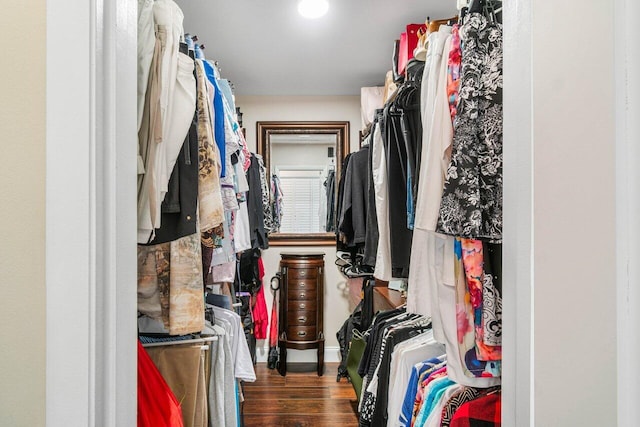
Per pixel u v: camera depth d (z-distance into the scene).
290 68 3.12
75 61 0.67
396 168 1.78
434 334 1.31
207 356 1.66
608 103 0.57
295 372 3.62
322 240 3.87
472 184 1.07
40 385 0.67
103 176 0.70
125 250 0.76
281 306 3.61
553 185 0.64
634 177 0.54
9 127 0.67
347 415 2.81
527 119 0.71
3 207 0.67
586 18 0.59
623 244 0.55
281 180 3.87
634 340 0.54
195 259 1.29
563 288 0.62
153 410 1.17
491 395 1.30
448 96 1.20
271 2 2.18
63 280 0.67
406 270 1.76
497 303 1.18
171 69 1.16
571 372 0.61
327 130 3.86
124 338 0.76
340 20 2.37
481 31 1.11
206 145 1.36
